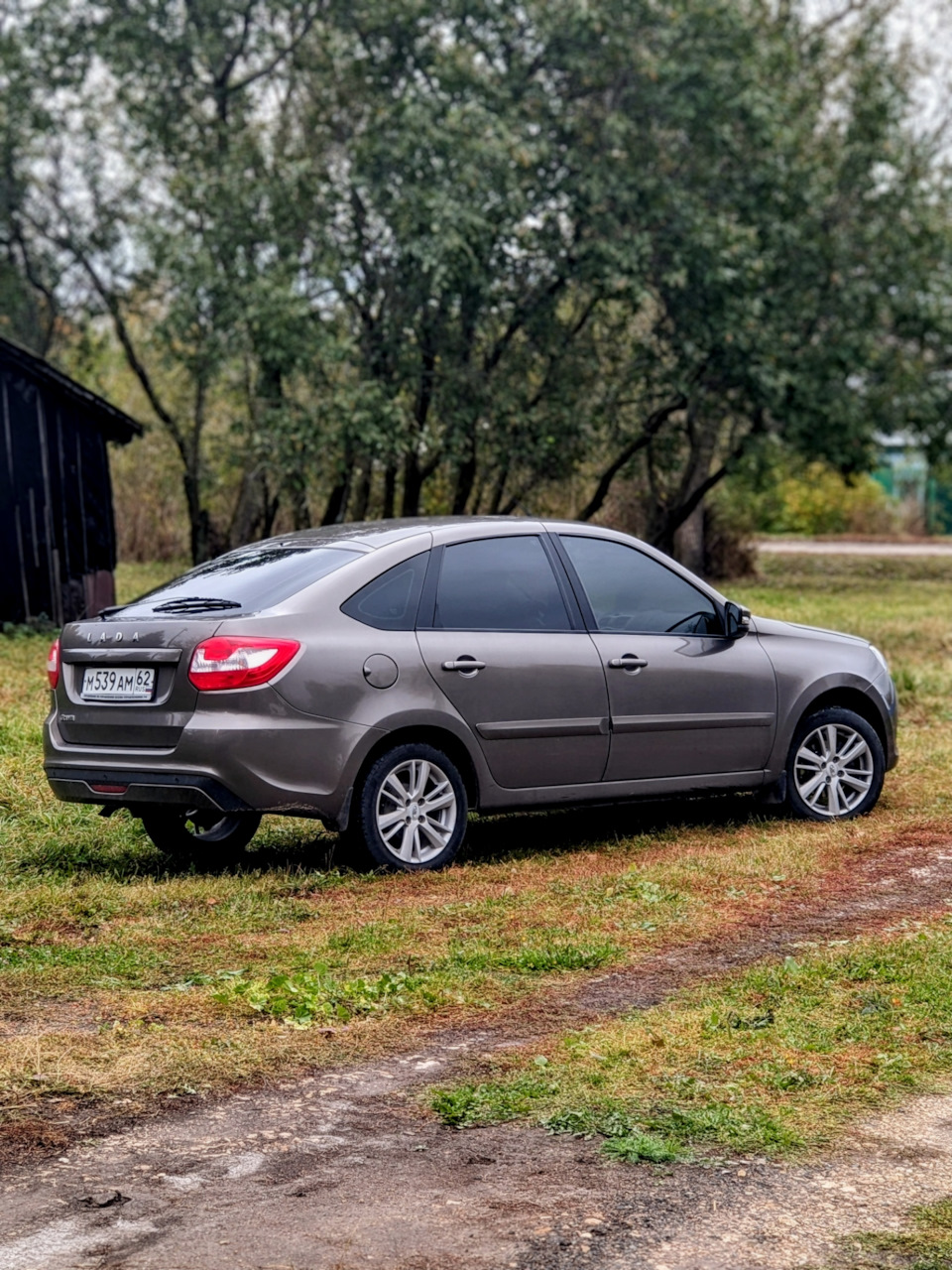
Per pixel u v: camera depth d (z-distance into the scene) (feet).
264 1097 14.05
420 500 101.24
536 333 81.92
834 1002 16.66
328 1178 12.17
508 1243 10.95
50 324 102.01
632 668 25.50
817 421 89.40
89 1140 12.98
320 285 76.95
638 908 21.34
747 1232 11.12
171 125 86.63
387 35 77.71
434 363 79.00
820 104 91.50
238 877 23.26
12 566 62.13
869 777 28.66
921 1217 11.36
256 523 101.40
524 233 77.66
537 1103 13.79
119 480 119.65
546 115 77.36
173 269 75.77
